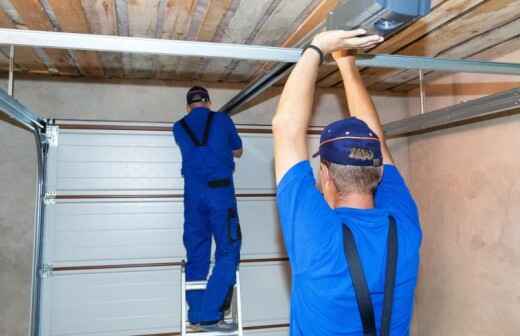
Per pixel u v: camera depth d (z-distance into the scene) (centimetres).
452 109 326
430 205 446
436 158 438
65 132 395
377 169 113
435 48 333
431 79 440
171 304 401
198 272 319
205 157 306
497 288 358
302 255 104
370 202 116
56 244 387
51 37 164
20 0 240
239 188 427
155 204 406
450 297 414
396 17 132
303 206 104
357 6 133
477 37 309
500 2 249
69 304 385
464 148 398
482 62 233
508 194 347
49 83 407
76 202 393
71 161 394
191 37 299
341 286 103
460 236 402
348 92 143
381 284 105
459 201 404
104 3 244
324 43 115
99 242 394
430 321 442
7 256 393
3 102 269
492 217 364
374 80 442
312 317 107
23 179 401
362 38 115
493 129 364
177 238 407
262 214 430
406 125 381
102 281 392
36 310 377
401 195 124
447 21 278
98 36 168
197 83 435
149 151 409
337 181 113
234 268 300
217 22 272
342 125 115
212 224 304
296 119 110
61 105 407
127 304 394
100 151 400
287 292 427
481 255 376
